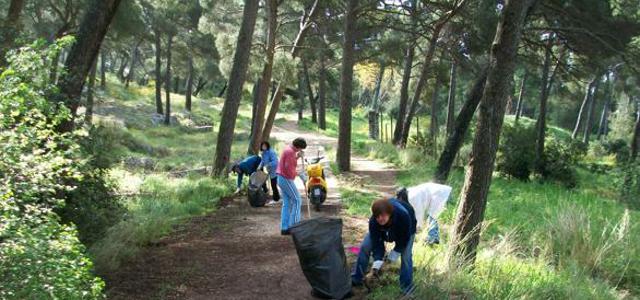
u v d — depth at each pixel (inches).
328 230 222.7
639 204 590.6
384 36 1074.1
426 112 2231.8
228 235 340.2
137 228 310.7
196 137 1460.4
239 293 229.0
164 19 1434.5
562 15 670.5
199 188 509.7
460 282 221.8
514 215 412.8
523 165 750.5
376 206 202.4
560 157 821.9
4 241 133.6
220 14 968.3
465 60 1002.1
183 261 275.4
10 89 159.8
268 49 767.7
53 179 161.3
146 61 2701.8
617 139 1838.1
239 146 1283.2
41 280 134.3
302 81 2026.3
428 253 264.8
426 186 300.7
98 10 298.4
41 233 140.1
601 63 780.6
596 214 415.8
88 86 301.3
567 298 227.1
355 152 994.1
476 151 245.9
